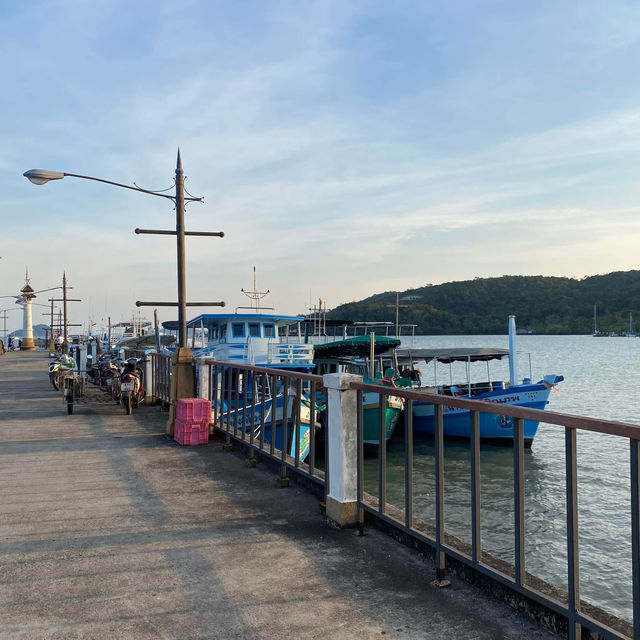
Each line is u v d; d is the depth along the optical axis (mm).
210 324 21766
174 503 6000
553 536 13539
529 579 3611
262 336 20672
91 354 20719
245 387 8352
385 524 5039
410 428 4496
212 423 9844
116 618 3512
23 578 4109
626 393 48219
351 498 5223
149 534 5047
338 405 5266
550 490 17516
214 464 7844
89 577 4129
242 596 3822
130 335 56469
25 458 8234
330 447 5441
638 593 2707
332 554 4574
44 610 3619
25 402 15766
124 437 9961
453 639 3262
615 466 20047
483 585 3887
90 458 8234
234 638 3275
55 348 54719
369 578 4117
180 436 9273
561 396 46719
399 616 3547
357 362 24906
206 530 5152
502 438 24109
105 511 5719
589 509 15523
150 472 7383
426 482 18688
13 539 4918
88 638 3275
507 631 3354
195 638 3277
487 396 24406
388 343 23234
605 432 2789
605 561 12172
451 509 15484
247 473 7328
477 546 3756
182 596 3820
